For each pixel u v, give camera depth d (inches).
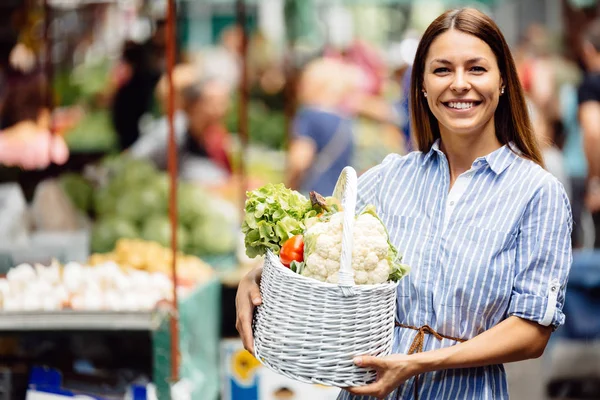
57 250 184.9
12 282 153.5
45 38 238.1
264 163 286.5
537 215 99.9
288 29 331.6
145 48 276.2
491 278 99.6
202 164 252.5
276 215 104.0
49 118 239.6
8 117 259.9
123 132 269.6
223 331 198.7
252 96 325.4
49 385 158.6
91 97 271.9
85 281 156.5
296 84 319.9
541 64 300.4
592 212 252.4
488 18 102.8
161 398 143.9
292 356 95.5
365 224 97.9
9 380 158.6
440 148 109.6
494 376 102.7
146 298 150.6
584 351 227.5
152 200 217.0
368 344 95.3
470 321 100.9
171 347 145.2
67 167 246.4
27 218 215.2
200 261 195.3
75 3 279.0
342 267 92.9
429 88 103.8
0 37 263.4
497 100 103.3
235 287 196.2
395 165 111.6
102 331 144.9
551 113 286.7
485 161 103.7
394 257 100.0
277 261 99.1
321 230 97.8
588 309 226.4
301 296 94.5
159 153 248.2
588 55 256.2
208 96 249.1
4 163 236.1
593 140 251.8
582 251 240.5
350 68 300.8
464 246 101.0
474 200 102.8
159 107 270.1
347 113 279.6
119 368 179.5
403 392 102.9
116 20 282.8
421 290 102.5
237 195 248.1
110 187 223.3
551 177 101.3
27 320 144.3
